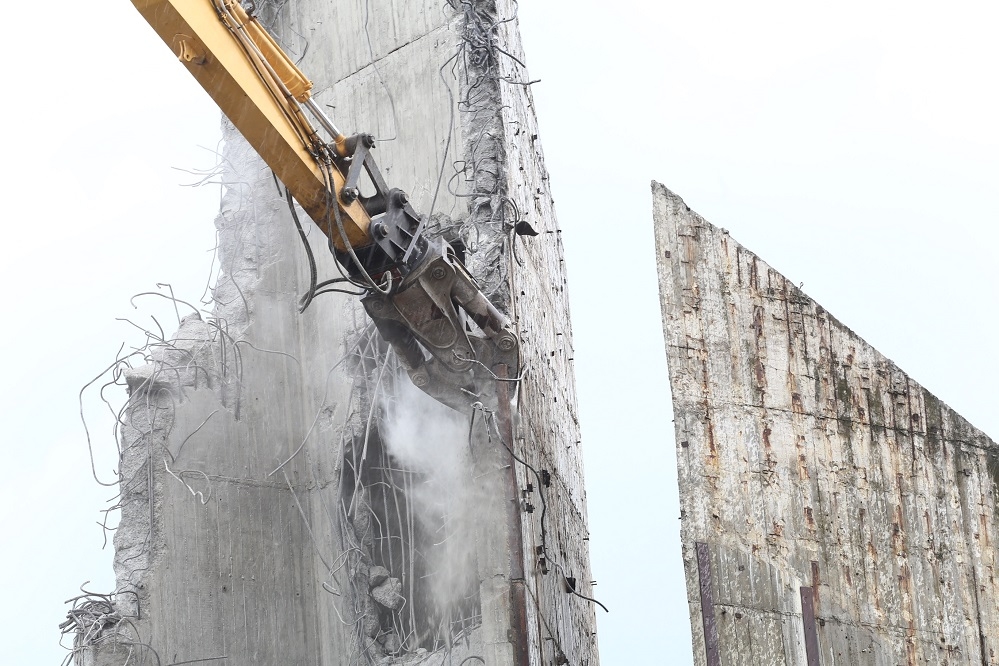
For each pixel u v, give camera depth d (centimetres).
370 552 1480
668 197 1318
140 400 1464
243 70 1048
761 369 1289
